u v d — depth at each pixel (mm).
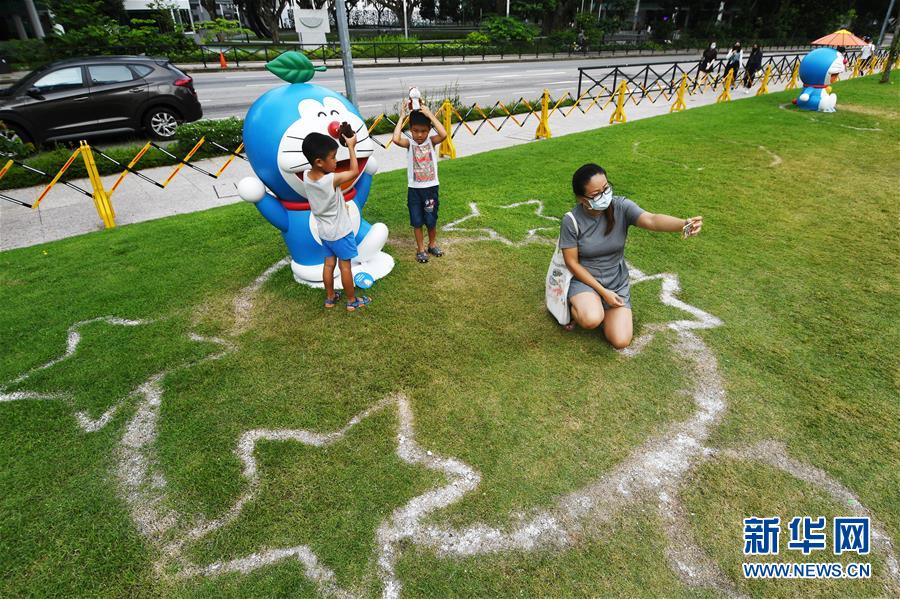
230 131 9250
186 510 2402
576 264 3359
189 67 21000
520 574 2100
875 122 10656
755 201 6168
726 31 40031
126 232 5734
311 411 2980
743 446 2697
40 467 2646
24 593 2053
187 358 3484
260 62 23438
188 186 7637
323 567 2143
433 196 4527
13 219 6395
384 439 2775
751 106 12859
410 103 4250
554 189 6738
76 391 3195
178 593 2051
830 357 3361
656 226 3145
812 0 40438
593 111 13297
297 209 4043
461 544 2230
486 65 25891
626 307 3467
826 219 5609
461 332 3676
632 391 3088
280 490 2490
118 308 4125
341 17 8328
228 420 2932
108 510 2410
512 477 2539
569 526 2299
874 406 2934
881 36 34250
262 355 3486
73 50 19328
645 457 2643
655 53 34219
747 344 3506
